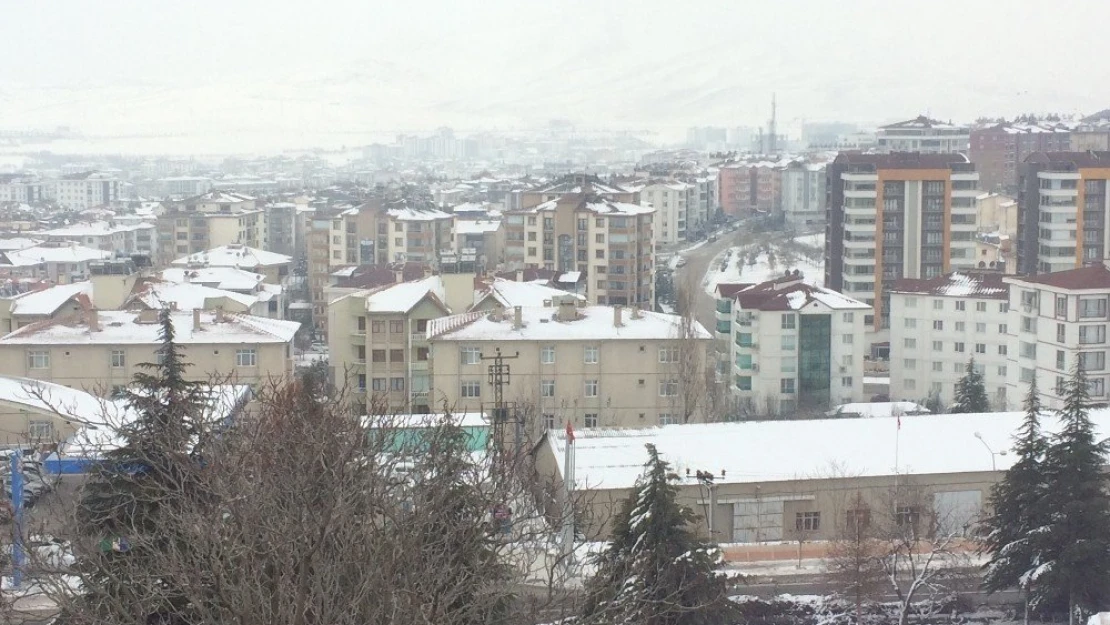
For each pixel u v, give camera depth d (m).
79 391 93.25
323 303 191.88
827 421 84.00
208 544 38.66
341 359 122.94
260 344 111.56
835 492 75.81
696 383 107.25
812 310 131.75
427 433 57.31
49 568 41.31
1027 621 63.25
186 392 58.06
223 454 44.47
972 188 187.00
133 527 41.28
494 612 41.03
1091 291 116.44
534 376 107.56
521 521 49.72
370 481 42.50
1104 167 184.38
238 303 132.00
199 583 37.25
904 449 79.38
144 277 138.62
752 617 65.06
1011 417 84.56
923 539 75.19
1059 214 185.50
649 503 54.03
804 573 70.81
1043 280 119.56
